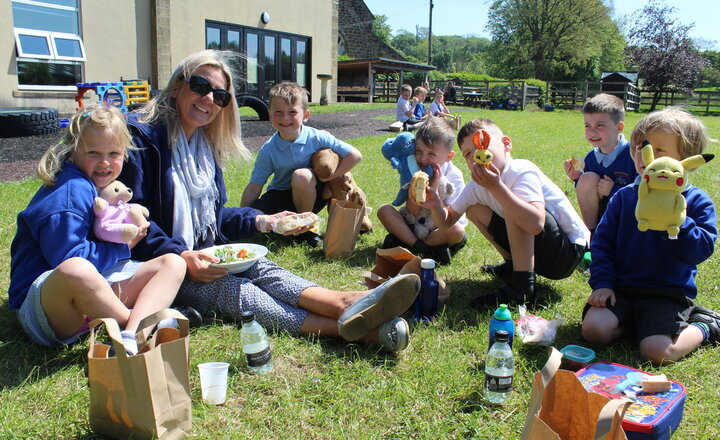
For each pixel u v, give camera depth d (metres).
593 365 2.07
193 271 2.48
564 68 53.50
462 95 29.48
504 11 53.62
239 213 3.23
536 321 2.46
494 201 3.01
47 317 2.11
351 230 3.54
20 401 1.90
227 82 2.91
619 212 2.52
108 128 2.22
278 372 2.13
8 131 9.15
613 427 1.35
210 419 1.83
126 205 2.37
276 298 2.57
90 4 12.78
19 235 2.25
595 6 49.59
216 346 2.30
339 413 1.89
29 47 11.77
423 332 2.50
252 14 17.27
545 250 2.80
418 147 3.55
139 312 2.08
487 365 1.97
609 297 2.41
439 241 3.57
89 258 2.19
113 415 1.68
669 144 2.37
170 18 14.60
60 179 2.20
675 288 2.38
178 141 2.75
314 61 20.16
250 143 9.20
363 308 2.22
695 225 2.27
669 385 1.83
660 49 32.38
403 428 1.83
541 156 8.74
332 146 4.10
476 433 1.78
